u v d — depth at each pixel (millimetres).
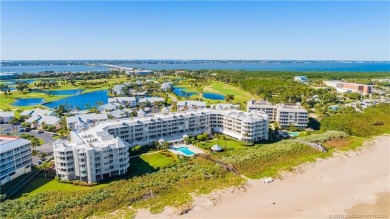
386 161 148375
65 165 118625
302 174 131250
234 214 99312
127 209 98062
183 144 167000
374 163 145750
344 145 166000
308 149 156500
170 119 176125
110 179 122062
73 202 98062
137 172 129500
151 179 118688
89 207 96438
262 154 145625
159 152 154000
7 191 109938
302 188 118875
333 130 195500
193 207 101500
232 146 165500
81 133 145875
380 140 181000
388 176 131125
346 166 141375
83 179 119625
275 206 105000
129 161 142000
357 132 192250
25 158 126312
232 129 183875
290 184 122062
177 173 124812
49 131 197250
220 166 131375
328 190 117875
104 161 121250
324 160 146125
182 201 103938
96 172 119625
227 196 110125
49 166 130750
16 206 95438
